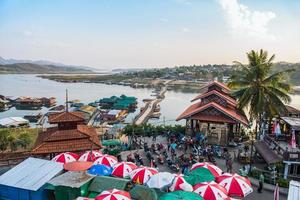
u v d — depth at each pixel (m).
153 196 20.86
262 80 42.97
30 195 22.33
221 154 37.94
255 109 42.50
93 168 25.14
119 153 38.81
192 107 52.47
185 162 33.66
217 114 44.00
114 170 25.66
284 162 31.34
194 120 47.38
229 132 45.59
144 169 24.83
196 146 40.12
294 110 42.16
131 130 48.47
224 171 33.50
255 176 31.66
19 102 126.00
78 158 29.67
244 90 44.00
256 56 45.53
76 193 21.30
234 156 38.78
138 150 41.19
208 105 43.84
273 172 30.62
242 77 44.56
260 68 42.56
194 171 25.12
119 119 92.00
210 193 20.08
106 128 73.75
